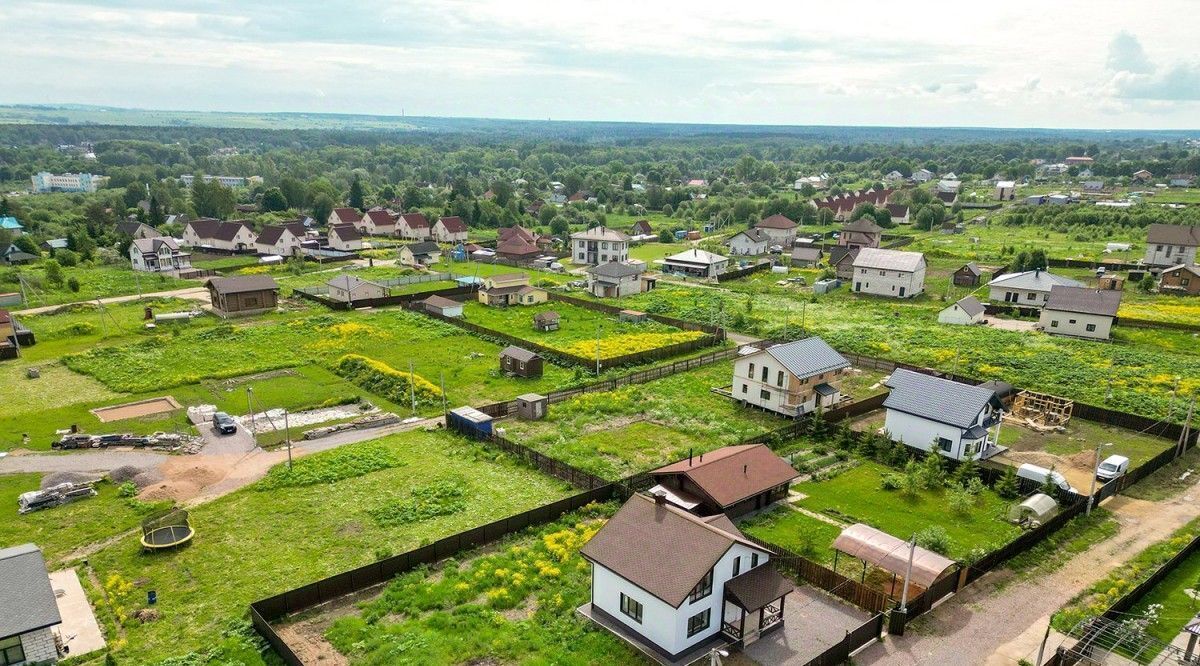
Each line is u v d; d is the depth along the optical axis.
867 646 31.69
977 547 40.06
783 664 30.77
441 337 83.44
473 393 64.88
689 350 79.06
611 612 32.97
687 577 30.14
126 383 65.94
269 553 38.50
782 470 45.47
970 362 74.31
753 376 61.44
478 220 190.75
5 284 107.81
